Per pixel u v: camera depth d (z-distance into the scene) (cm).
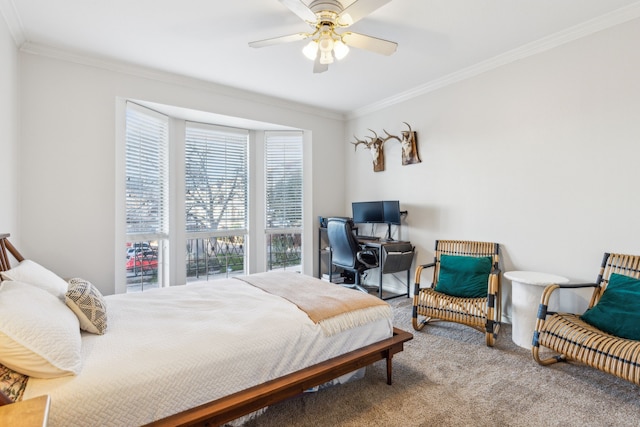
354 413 180
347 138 516
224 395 149
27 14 240
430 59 321
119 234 332
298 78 366
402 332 228
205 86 378
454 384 211
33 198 287
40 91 289
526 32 272
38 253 290
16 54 273
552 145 287
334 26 213
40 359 118
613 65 251
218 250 453
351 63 329
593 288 262
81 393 119
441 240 359
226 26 259
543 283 252
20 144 281
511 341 279
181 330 164
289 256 500
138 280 369
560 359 241
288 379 165
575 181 273
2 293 133
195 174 430
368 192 483
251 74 353
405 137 412
